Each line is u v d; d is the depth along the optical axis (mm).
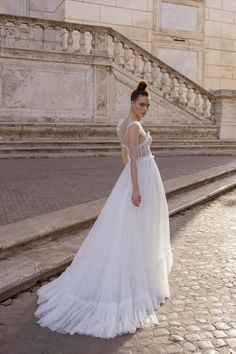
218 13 19406
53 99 13594
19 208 5656
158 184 3471
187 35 18906
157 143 13672
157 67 15148
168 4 18469
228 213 6621
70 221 4977
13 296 3484
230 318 3160
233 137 15445
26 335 2902
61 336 2893
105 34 14086
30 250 4297
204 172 9227
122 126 3490
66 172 9008
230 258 4516
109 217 3291
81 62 13805
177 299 3480
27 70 13188
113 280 3115
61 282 3402
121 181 3387
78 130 13250
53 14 17984
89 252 3283
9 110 13086
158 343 2801
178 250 4773
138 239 3229
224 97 15148
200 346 2760
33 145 11828
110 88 14305
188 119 15375
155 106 14922
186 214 6512
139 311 3102
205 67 19406
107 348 2746
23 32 15969
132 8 17797
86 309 3094
